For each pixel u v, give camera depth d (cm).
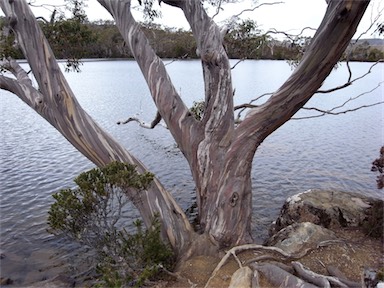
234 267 498
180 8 656
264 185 1165
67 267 661
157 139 1842
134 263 477
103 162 626
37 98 657
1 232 823
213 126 611
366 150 1603
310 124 2233
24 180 1205
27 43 625
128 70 7275
